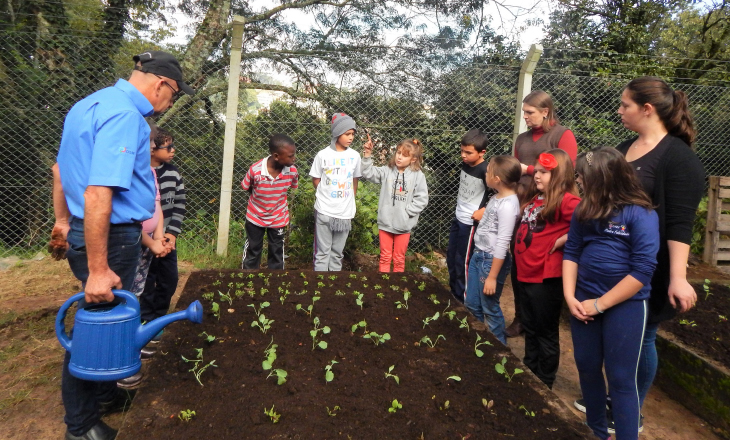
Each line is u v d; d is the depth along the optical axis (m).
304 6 8.44
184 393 2.54
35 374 3.58
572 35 9.17
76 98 6.46
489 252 3.82
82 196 2.43
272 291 4.18
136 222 2.59
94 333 2.33
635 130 2.79
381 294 4.11
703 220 7.44
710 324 4.19
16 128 6.27
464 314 3.79
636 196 2.48
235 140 6.63
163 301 4.04
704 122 7.53
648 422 3.39
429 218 7.05
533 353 3.50
